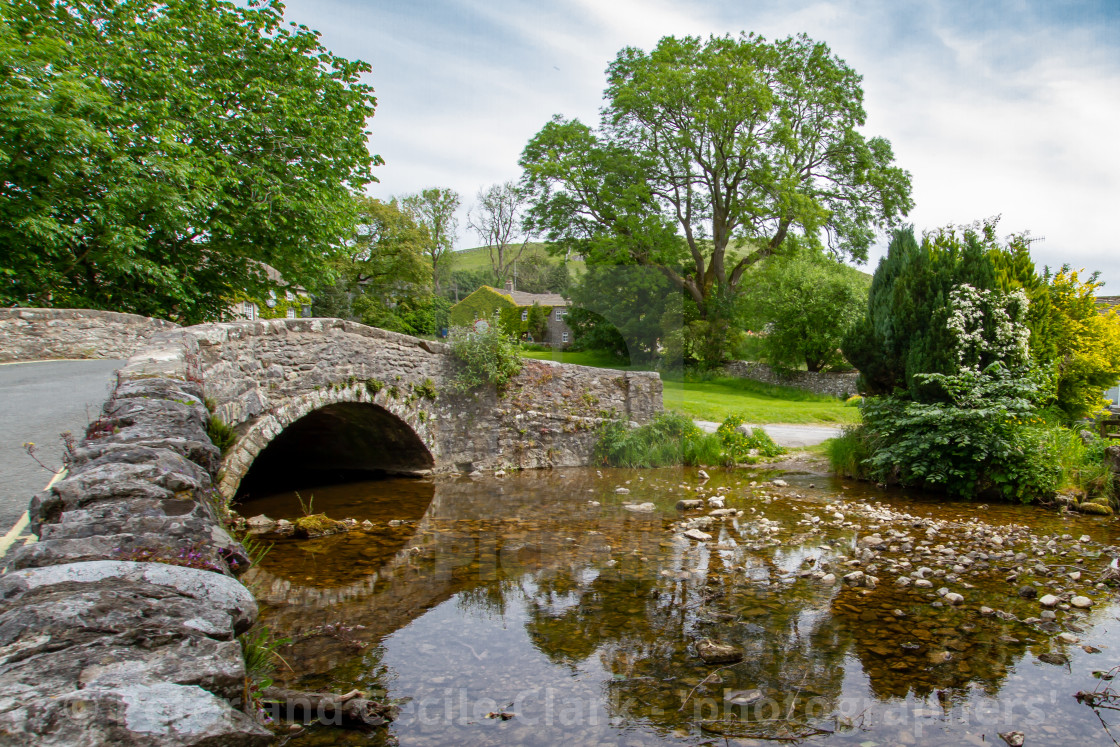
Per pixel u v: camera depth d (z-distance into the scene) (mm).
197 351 5977
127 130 13133
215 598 1708
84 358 11203
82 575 1624
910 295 11664
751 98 25625
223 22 15297
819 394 27625
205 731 1135
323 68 16922
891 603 4840
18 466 4219
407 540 6242
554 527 4641
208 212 13961
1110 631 4359
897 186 29188
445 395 9367
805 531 7395
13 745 1008
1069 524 8227
